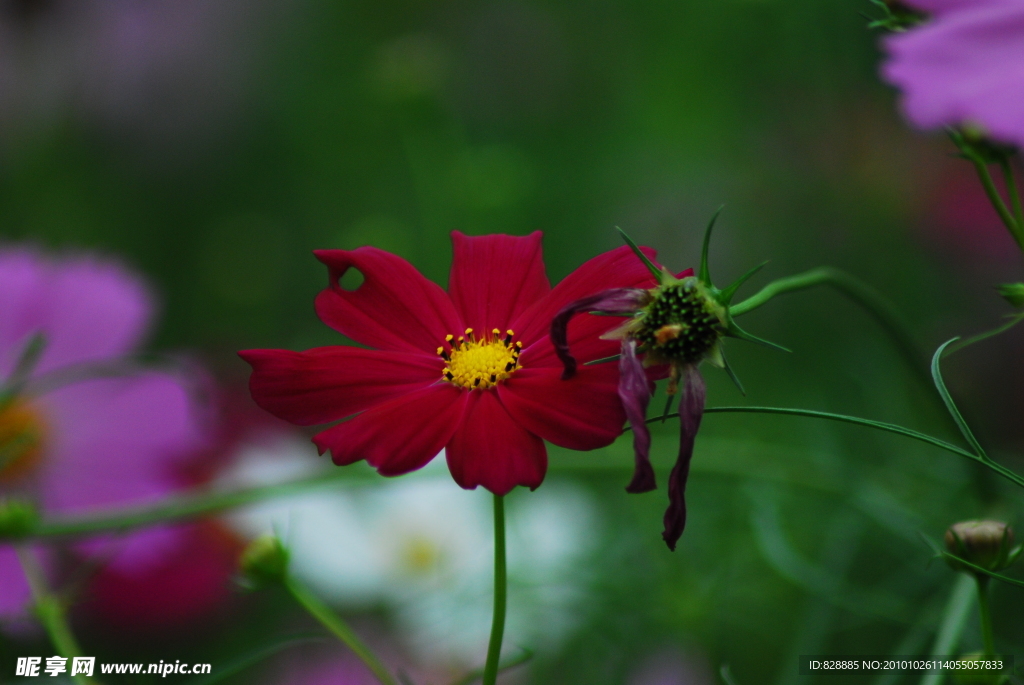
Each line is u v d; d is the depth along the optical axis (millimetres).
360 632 856
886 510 744
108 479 831
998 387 1032
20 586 750
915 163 1172
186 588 871
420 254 1257
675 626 817
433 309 588
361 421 563
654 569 868
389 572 860
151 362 868
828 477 798
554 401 562
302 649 848
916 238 1143
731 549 858
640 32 1475
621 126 1409
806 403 1020
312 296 1407
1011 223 585
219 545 880
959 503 765
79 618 854
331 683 826
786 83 1248
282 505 878
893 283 1124
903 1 579
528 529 869
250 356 571
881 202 1169
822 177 1216
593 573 867
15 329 822
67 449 825
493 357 574
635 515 888
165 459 853
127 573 841
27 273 842
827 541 776
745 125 1276
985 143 584
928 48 547
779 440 1007
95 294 851
